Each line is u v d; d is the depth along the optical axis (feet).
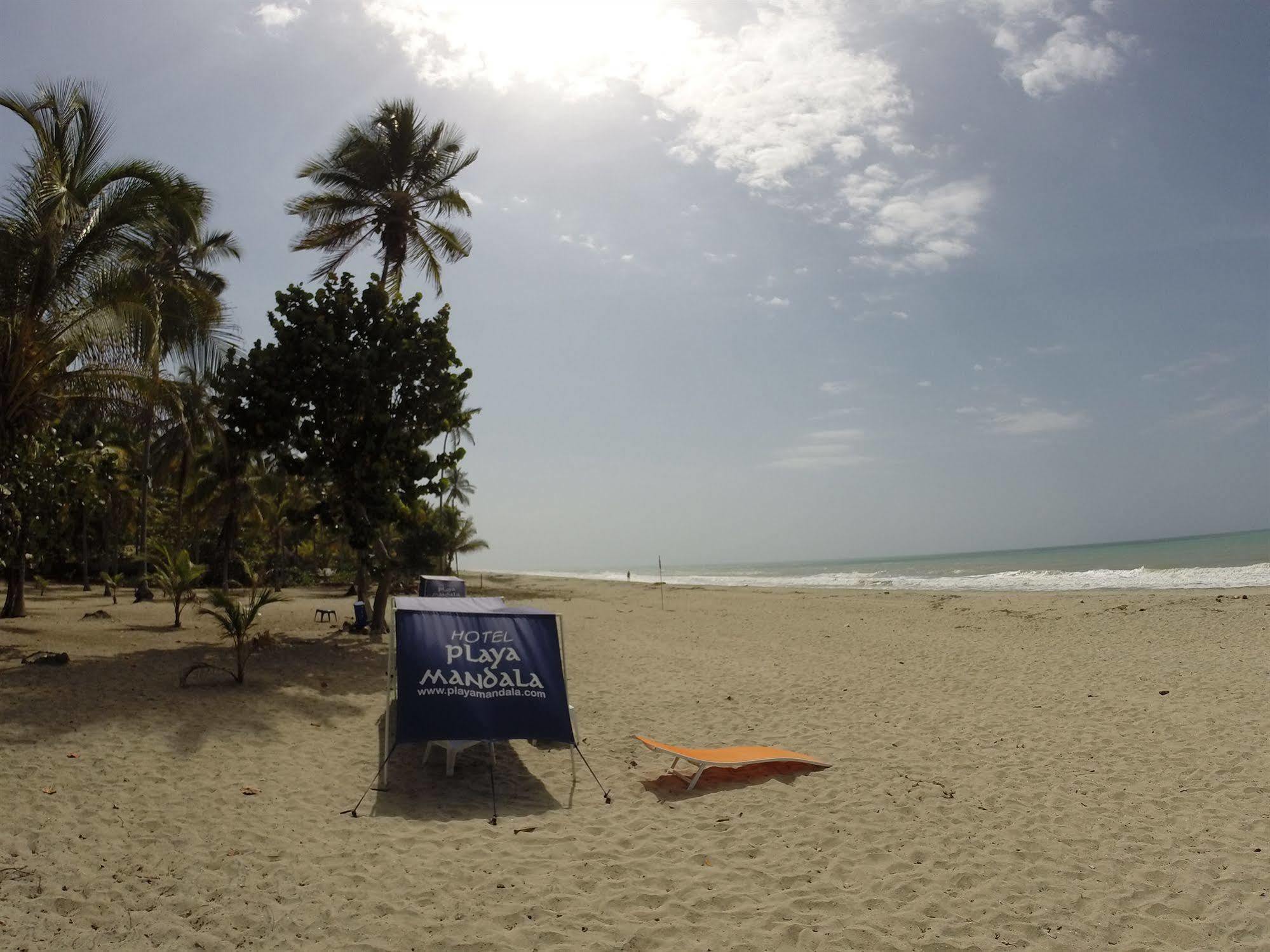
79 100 43.73
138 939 14.66
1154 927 15.12
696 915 15.98
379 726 31.68
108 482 97.81
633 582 218.38
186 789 23.16
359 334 54.13
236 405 52.65
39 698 32.30
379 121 68.59
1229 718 30.83
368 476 52.70
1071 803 22.12
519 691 24.85
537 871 18.15
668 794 24.18
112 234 44.16
